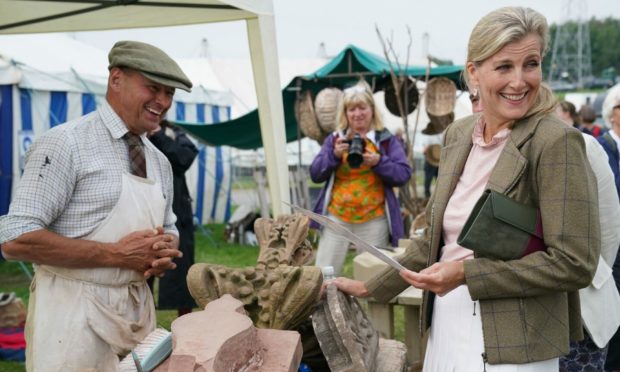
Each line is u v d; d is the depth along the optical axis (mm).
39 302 2186
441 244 1925
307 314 1990
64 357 2141
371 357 1981
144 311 2363
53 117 8797
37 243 2066
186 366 1383
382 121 4574
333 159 4473
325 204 4586
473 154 1852
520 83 1626
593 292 2412
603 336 2416
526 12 1638
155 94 2248
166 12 4016
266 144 3990
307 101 8227
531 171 1655
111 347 2205
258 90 3971
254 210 11328
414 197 7801
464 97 13328
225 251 9781
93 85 9398
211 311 1667
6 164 8195
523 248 1643
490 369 1684
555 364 1739
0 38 9312
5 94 8164
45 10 3885
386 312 3543
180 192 4664
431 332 1942
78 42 11141
